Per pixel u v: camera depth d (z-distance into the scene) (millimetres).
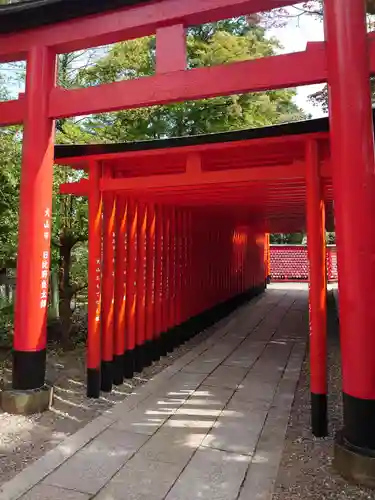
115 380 5301
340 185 3203
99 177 5070
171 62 4031
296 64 3607
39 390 4398
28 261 4473
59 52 4688
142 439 3703
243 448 3537
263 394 4953
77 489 2891
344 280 3158
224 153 4797
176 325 7340
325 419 3793
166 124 12219
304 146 4414
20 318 4461
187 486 2943
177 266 7391
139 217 5992
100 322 5023
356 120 3158
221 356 6777
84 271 8328
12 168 6496
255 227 13391
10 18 4457
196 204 6855
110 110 4348
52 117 4547
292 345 7574
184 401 4703
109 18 4266
